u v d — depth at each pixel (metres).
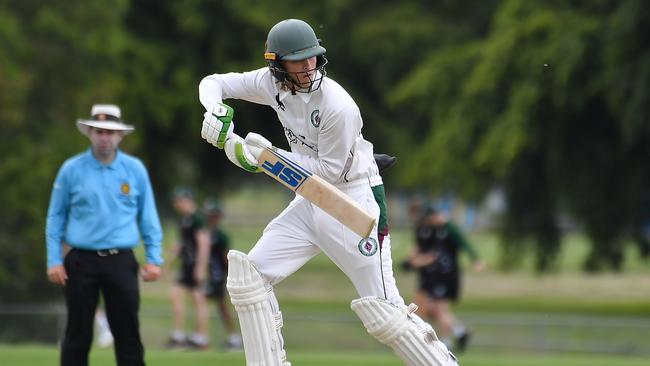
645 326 45.53
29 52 69.94
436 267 44.66
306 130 18.58
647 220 70.75
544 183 73.69
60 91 71.25
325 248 19.14
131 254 24.06
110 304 23.89
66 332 23.84
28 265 62.59
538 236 76.00
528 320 51.62
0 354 33.25
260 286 19.09
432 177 73.94
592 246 73.50
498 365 34.19
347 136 18.27
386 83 92.31
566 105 66.19
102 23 73.56
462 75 75.62
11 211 63.22
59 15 71.12
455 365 19.11
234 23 91.81
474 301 84.06
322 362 33.72
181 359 32.84
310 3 92.25
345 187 18.91
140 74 85.50
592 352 45.78
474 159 70.88
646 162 68.12
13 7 70.44
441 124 76.12
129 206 24.11
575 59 64.00
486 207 84.81
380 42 89.94
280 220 19.39
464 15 90.25
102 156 23.95
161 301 79.69
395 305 19.03
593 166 69.31
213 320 45.44
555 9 68.75
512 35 68.06
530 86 66.44
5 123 64.25
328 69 95.00
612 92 63.03
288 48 18.03
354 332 44.53
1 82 63.91
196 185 97.38
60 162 67.94
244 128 94.06
